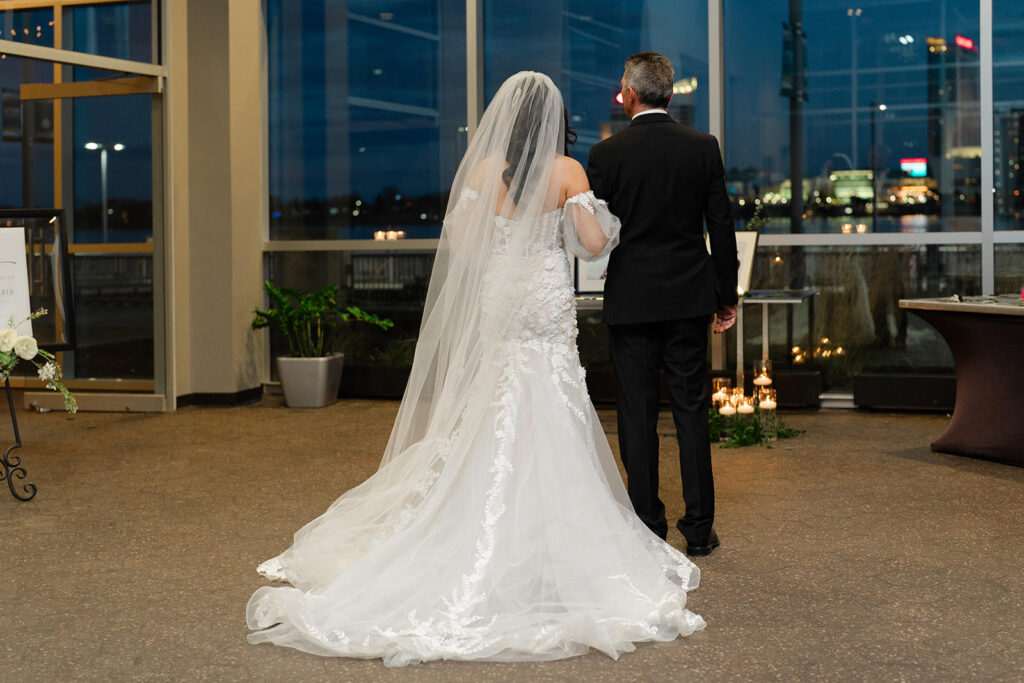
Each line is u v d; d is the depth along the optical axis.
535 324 3.24
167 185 7.25
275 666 2.70
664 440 5.82
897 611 3.04
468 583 2.96
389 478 3.38
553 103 3.29
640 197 3.46
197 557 3.68
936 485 4.66
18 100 7.20
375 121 7.98
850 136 7.15
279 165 8.18
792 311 7.24
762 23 7.29
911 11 6.99
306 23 8.07
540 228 3.28
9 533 4.02
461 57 7.80
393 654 2.74
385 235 8.00
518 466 3.13
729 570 3.45
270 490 4.74
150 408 7.27
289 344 7.77
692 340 3.56
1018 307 4.87
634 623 2.85
